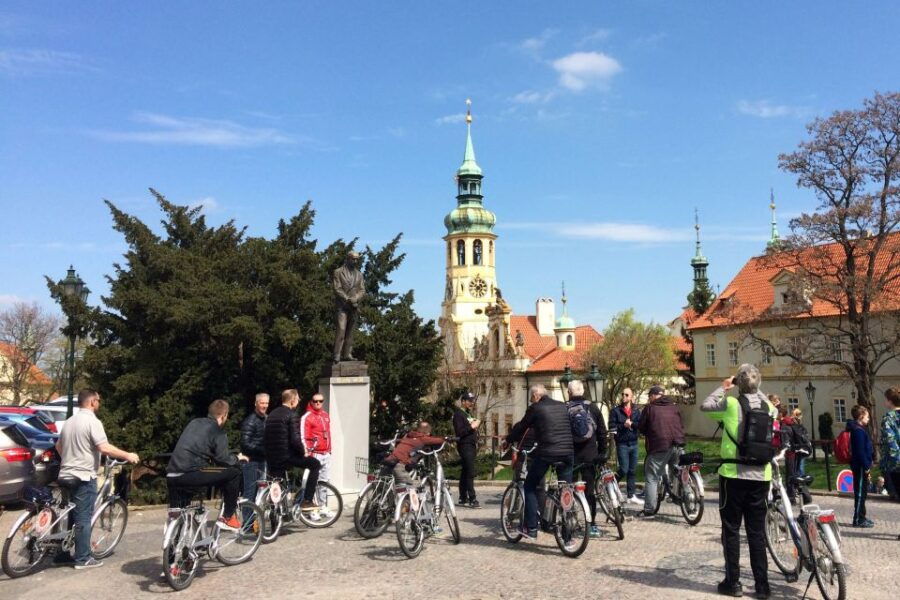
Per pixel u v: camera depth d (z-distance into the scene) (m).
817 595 7.98
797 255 34.16
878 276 34.06
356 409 14.56
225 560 9.60
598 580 8.71
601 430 11.55
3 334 62.47
